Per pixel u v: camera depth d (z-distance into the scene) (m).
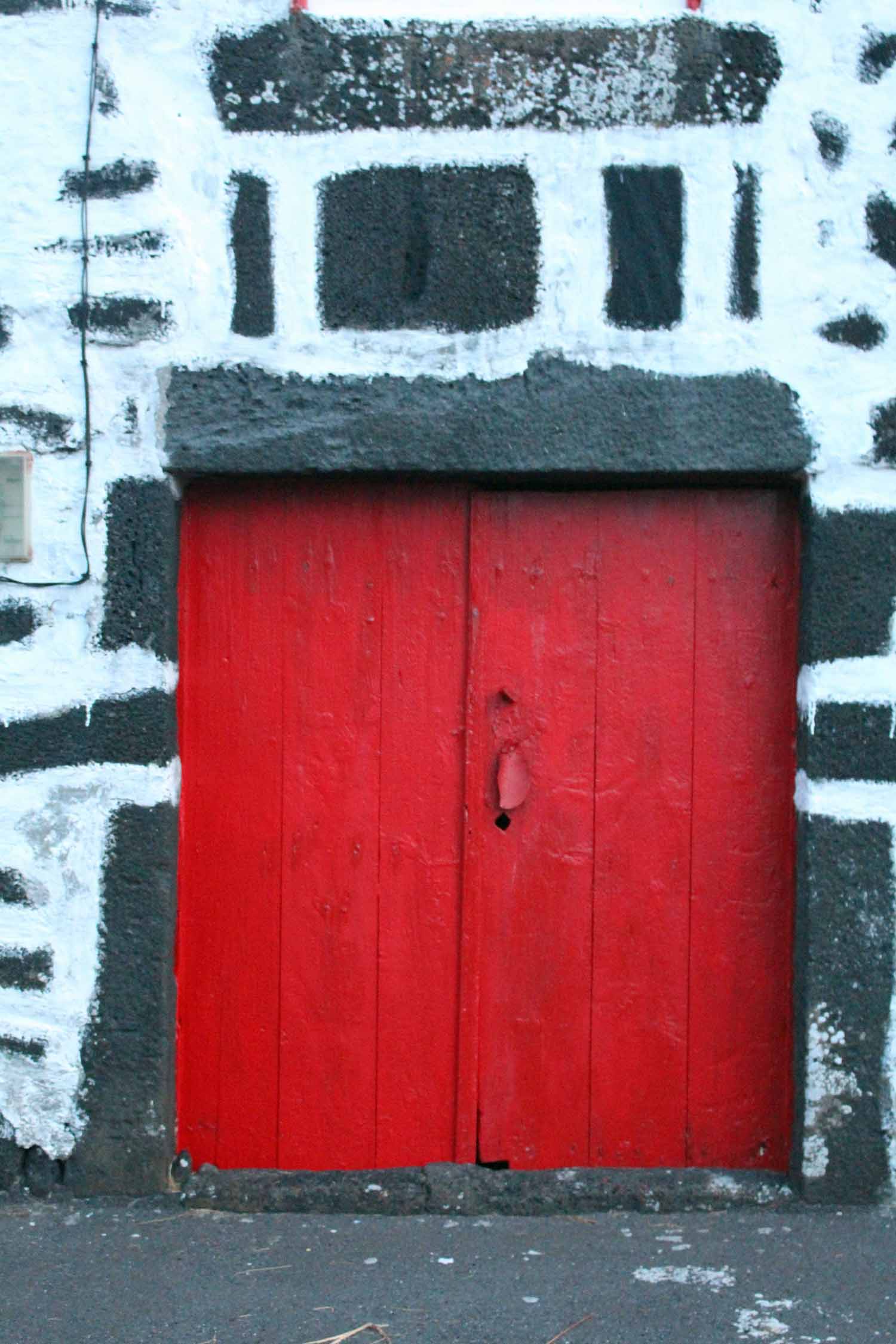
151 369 3.40
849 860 3.36
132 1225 3.32
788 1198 3.40
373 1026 3.55
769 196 3.34
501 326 3.37
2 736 3.42
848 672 3.36
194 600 3.54
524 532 3.52
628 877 3.53
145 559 3.41
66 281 3.41
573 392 3.36
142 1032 3.43
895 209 3.34
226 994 3.55
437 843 3.54
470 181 3.37
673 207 3.36
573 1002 3.54
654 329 3.36
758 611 3.51
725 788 3.52
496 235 3.37
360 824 3.54
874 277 3.34
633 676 3.52
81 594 3.42
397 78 3.36
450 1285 3.04
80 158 3.40
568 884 3.54
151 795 3.41
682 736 3.52
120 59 3.38
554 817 3.53
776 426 3.34
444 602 3.53
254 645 3.54
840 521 3.35
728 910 3.52
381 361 3.38
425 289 3.38
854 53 3.33
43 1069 3.42
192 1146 3.55
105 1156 3.44
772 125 3.34
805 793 3.39
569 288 3.37
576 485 3.49
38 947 3.42
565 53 3.34
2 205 3.41
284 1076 3.56
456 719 3.54
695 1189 3.41
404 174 3.37
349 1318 2.90
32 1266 3.11
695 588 3.51
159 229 3.39
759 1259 3.14
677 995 3.53
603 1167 3.54
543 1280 3.06
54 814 3.42
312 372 3.38
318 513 3.54
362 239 3.38
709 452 3.35
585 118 3.35
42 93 3.39
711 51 3.33
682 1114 3.54
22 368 3.42
